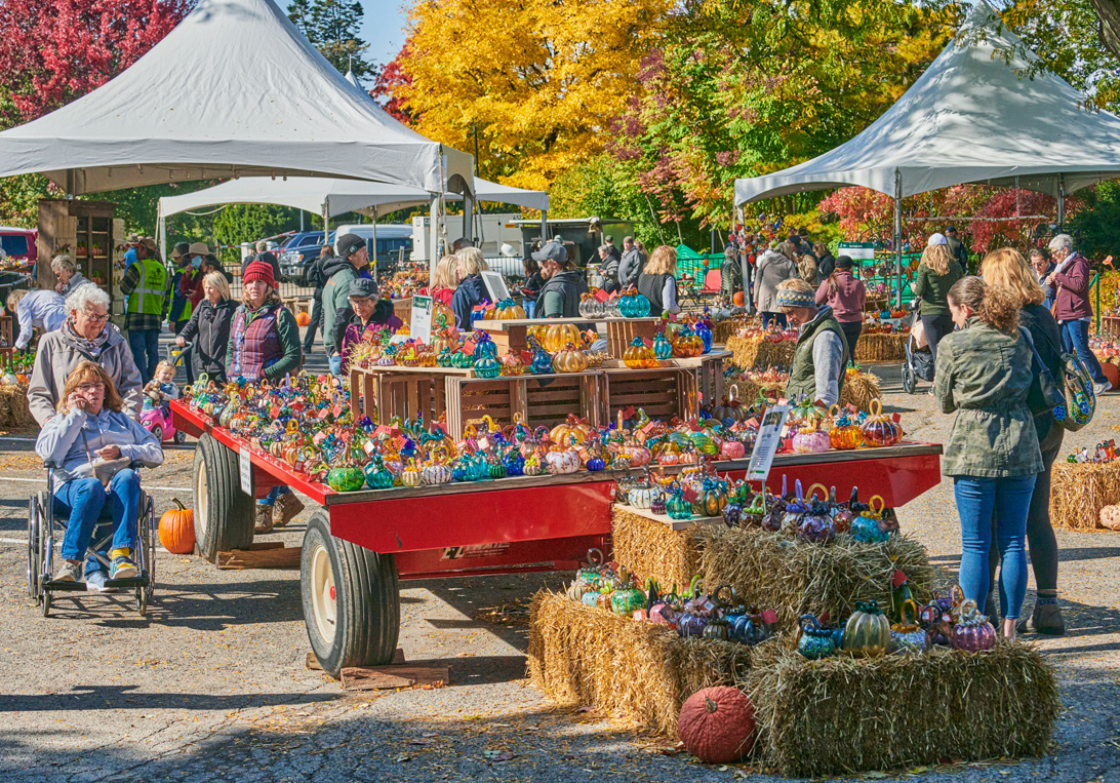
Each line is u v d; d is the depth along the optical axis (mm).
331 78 12789
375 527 4797
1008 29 18281
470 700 4875
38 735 4516
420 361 6234
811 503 4684
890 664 3930
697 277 28906
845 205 24734
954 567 6902
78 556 6051
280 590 6957
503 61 31016
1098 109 17359
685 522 4699
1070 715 4426
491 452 5145
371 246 33969
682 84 29531
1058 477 8031
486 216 30359
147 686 5152
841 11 25500
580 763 4047
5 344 15109
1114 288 20031
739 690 4043
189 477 10531
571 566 5703
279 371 8062
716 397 6449
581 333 6531
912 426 12172
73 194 15117
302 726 4570
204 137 11273
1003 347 4941
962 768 3932
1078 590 6367
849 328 13406
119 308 16219
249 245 33219
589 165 32312
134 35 42656
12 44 42344
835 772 3900
